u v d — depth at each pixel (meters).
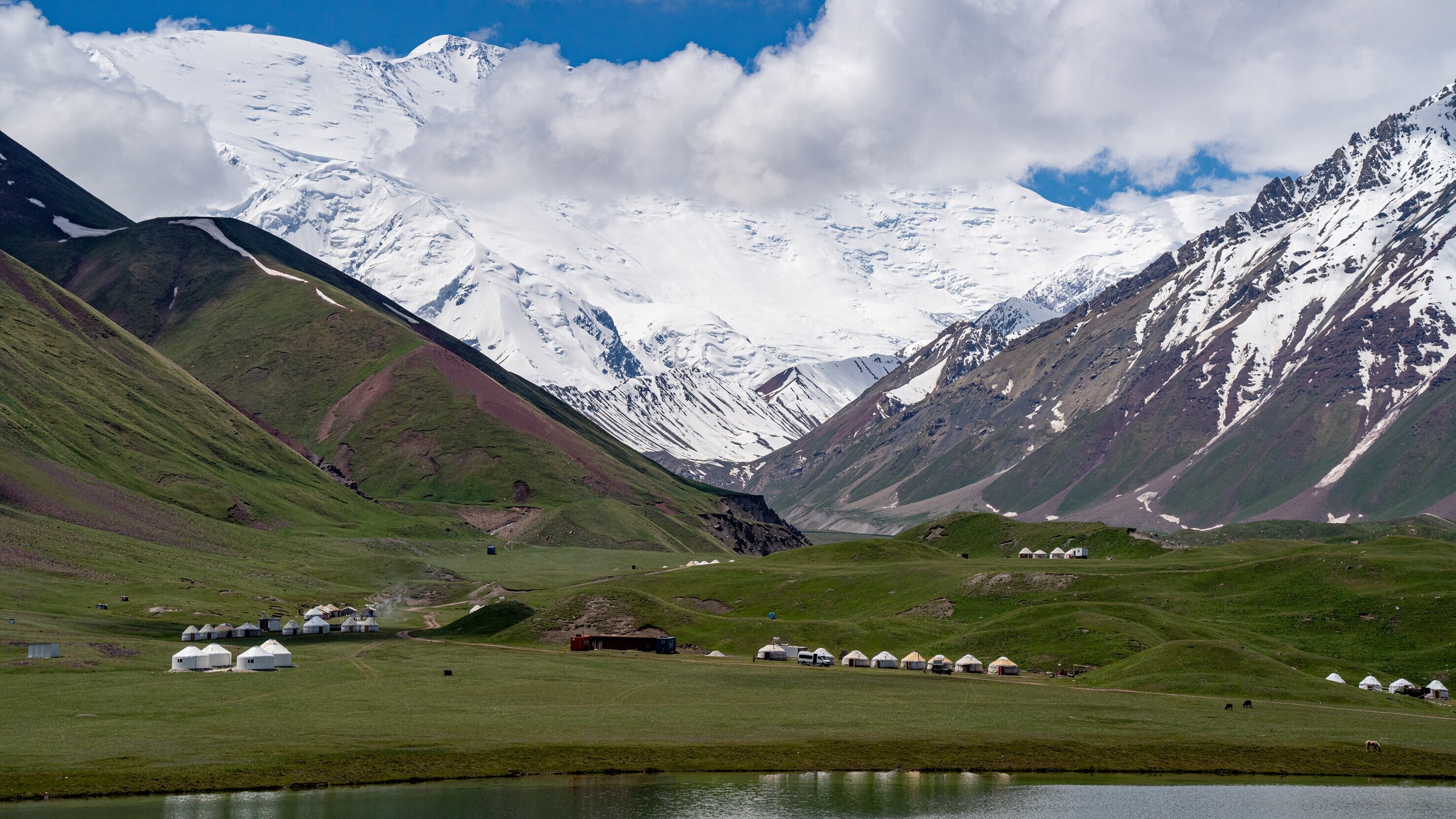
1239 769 134.50
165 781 116.81
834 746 138.12
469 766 127.00
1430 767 135.75
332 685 165.62
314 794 116.88
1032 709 157.50
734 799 119.50
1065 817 115.50
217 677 170.50
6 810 108.81
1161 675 174.88
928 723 149.12
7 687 155.62
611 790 121.69
